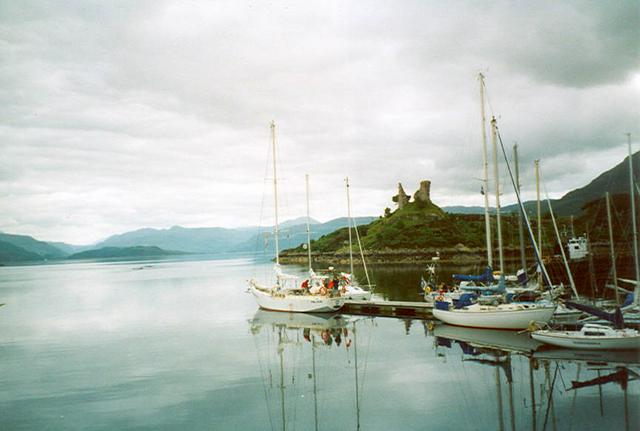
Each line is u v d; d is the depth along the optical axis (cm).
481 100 4019
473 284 4334
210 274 12850
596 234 6556
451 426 1764
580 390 2061
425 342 3073
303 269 12550
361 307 4478
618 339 2545
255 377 2477
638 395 1975
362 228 17425
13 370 2759
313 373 2509
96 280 11931
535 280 4853
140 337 3681
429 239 13275
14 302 6794
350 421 1852
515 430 1697
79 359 2995
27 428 1872
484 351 2762
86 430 1839
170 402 2130
